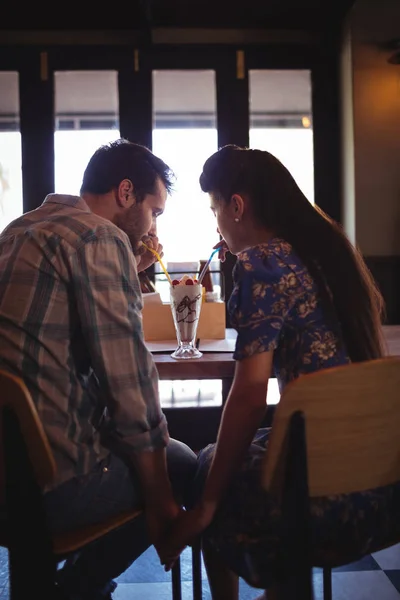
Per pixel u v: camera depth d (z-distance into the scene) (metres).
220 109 4.16
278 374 1.07
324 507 0.92
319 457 0.85
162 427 1.02
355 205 3.98
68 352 1.02
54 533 1.00
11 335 1.00
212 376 1.33
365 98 3.94
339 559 0.95
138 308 1.05
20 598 0.89
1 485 0.90
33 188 4.10
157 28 4.17
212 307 1.74
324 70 4.21
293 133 4.23
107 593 1.25
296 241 1.04
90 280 1.01
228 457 0.96
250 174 1.10
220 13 4.02
